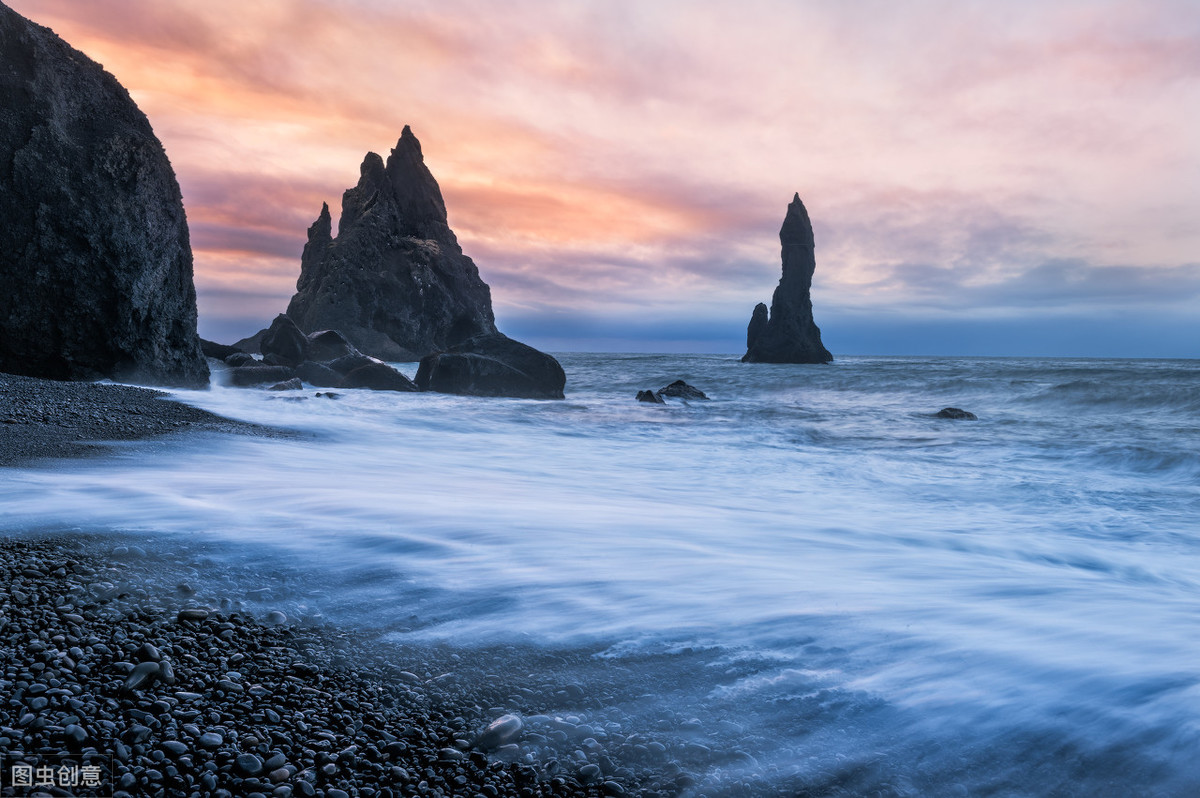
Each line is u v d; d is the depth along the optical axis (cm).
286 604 389
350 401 1866
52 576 394
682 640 359
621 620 382
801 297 9531
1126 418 2136
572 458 1142
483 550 495
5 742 238
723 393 3603
